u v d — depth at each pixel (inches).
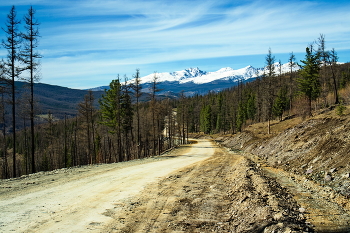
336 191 337.4
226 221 265.6
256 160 869.2
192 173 616.7
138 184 464.8
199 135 4072.3
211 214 291.0
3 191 392.5
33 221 253.8
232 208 310.2
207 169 695.1
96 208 306.5
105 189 416.5
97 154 1861.5
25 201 333.1
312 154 559.8
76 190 406.0
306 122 908.0
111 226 245.4
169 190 416.2
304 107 1612.9
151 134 1724.9
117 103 1258.6
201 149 1638.8
